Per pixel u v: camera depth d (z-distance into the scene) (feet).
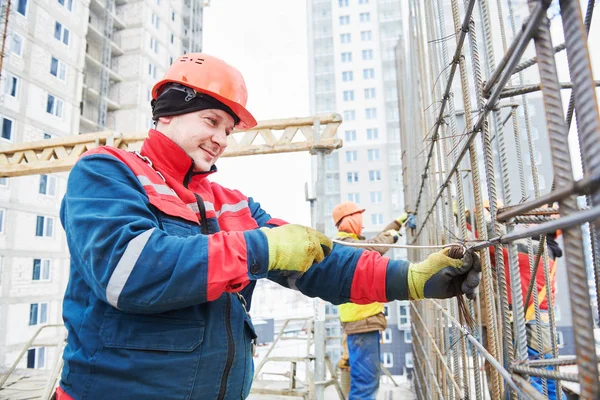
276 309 163.32
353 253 4.89
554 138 1.51
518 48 1.93
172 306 3.22
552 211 2.95
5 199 56.95
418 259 13.33
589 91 1.21
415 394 17.10
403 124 18.42
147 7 100.68
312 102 121.60
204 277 3.13
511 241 2.36
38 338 59.82
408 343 82.33
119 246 3.23
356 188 112.27
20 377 19.38
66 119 69.92
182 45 118.21
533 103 19.43
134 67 96.63
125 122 94.68
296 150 18.07
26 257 59.31
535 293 3.94
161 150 4.35
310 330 17.44
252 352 4.58
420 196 11.48
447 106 5.60
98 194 3.68
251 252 3.36
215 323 3.98
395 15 123.24
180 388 3.61
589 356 1.33
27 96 62.18
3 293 55.36
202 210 4.41
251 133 18.80
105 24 92.48
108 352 3.57
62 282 64.85
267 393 15.98
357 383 12.12
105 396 3.52
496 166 16.55
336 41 123.75
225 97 4.38
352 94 119.34
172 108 4.38
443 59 5.05
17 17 61.31
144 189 3.95
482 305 8.23
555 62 1.55
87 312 3.71
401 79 18.44
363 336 12.30
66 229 3.74
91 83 88.79
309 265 3.57
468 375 4.75
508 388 2.76
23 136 61.05
